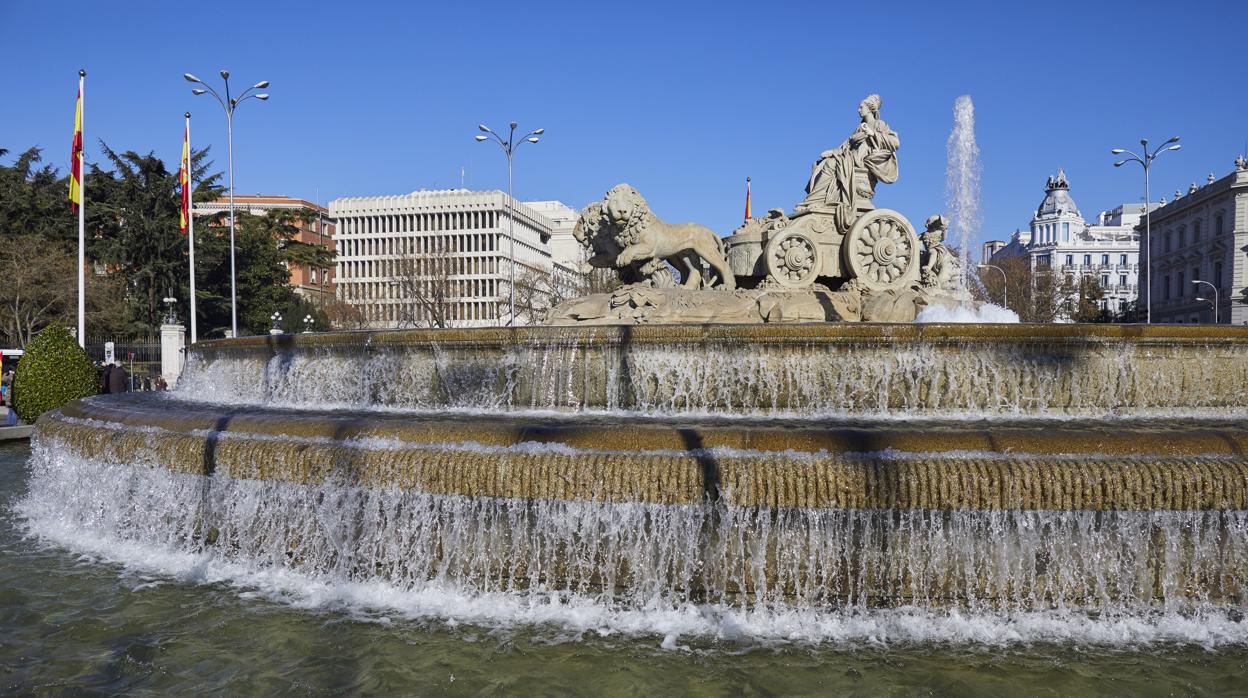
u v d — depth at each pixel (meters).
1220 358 8.63
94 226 54.50
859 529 5.71
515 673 5.10
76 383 17.95
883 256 13.29
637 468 5.80
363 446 6.62
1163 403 8.59
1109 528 5.66
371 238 92.38
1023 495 5.50
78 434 8.74
